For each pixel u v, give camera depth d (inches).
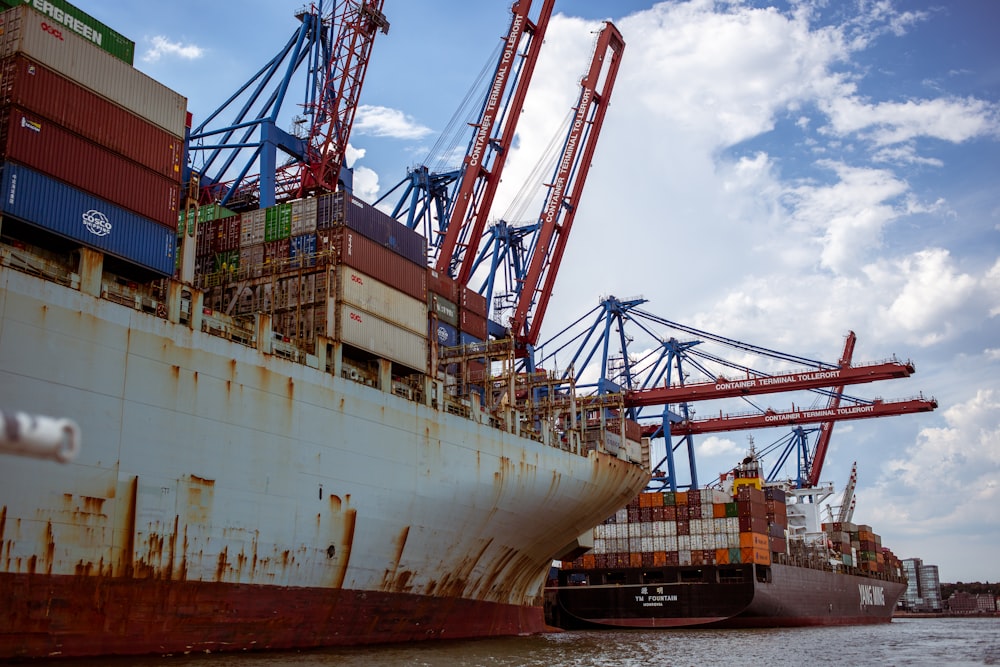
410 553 1459.2
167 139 1163.9
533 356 2824.8
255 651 1186.6
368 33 2041.1
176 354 1087.0
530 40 2748.5
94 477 983.6
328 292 1398.9
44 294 956.6
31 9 1019.3
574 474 1879.9
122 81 1114.1
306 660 1137.4
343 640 1353.3
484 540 1660.9
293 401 1236.5
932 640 2333.9
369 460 1357.0
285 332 1438.2
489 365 1820.9
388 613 1443.2
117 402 1014.4
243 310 1493.6
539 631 2076.8
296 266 1469.0
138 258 1097.4
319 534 1264.8
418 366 1549.0
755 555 2807.6
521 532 1775.3
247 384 1171.9
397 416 1427.2
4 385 910.4
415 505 1444.4
